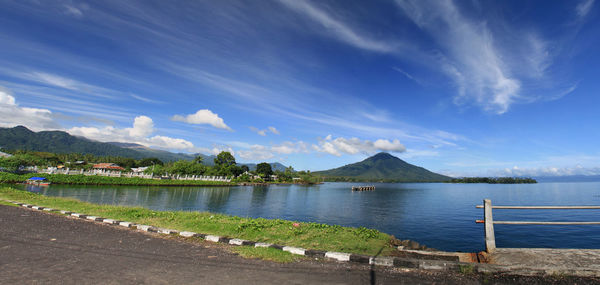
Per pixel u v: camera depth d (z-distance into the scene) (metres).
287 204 43.16
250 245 8.02
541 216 30.28
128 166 144.75
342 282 5.23
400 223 25.62
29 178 56.25
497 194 74.62
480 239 18.55
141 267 5.75
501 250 6.79
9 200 17.70
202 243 8.18
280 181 140.38
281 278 5.34
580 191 85.75
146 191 54.44
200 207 34.97
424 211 36.00
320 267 6.12
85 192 44.44
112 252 6.84
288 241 8.68
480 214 32.56
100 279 4.99
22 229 9.09
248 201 46.06
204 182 85.00
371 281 5.31
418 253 7.66
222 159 126.00
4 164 61.69
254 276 5.41
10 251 6.59
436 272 5.86
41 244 7.32
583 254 6.22
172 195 49.91
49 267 5.56
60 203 17.12
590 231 20.36
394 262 6.35
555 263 5.79
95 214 12.99
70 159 146.25
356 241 8.85
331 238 9.06
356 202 49.41
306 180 158.25
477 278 5.49
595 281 5.19
